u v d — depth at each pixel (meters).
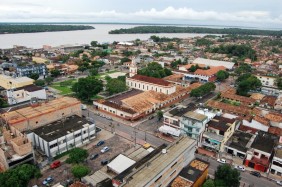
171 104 149.38
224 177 73.25
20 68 195.12
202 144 97.62
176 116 109.38
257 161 86.50
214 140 93.62
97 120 125.25
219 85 197.50
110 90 161.38
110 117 128.88
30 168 72.81
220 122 100.81
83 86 144.38
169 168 68.94
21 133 88.38
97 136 108.38
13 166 79.31
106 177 75.12
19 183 66.69
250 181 80.56
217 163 89.56
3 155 77.94
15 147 81.94
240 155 91.88
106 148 96.50
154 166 67.06
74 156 81.75
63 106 111.81
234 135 102.00
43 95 150.38
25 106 124.44
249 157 87.62
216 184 72.12
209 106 135.50
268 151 86.81
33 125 100.31
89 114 132.62
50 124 102.25
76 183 69.50
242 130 110.00
